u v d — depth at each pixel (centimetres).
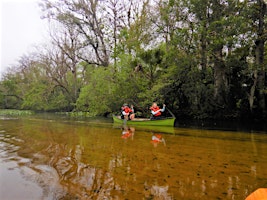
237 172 482
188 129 1195
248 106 1628
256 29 1324
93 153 652
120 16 2406
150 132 1090
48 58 3191
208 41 1360
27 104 3406
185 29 1409
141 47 1892
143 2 2159
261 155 627
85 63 2995
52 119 1986
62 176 459
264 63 1348
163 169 504
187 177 453
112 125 1431
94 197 364
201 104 1772
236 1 1290
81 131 1145
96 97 2089
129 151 678
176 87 1786
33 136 976
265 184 413
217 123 1505
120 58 1811
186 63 1502
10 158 596
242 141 843
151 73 1730
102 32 2577
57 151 678
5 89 4100
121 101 1872
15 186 408
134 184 417
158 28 1891
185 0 1393
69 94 3241
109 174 471
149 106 1712
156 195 371
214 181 431
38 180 437
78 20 2656
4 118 2139
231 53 1522
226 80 1686
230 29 1220
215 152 665
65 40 3045
